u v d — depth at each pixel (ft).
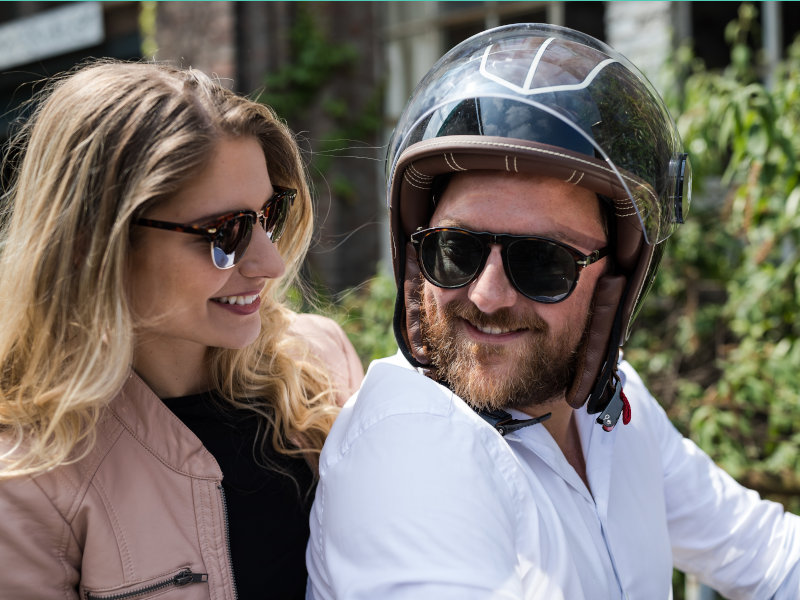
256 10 15.11
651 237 3.43
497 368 3.39
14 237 3.40
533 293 3.29
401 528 2.99
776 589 4.18
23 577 3.11
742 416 8.54
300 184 4.05
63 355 3.26
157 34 15.94
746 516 4.30
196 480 3.53
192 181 3.26
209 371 3.94
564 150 3.13
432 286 3.52
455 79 3.41
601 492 3.67
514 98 3.20
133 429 3.47
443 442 3.20
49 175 3.26
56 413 3.10
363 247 15.58
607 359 3.52
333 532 3.25
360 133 15.75
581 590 3.29
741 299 8.48
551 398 3.57
